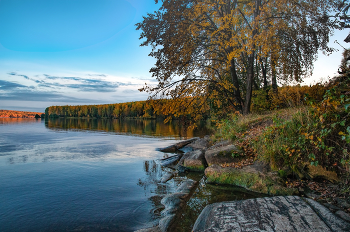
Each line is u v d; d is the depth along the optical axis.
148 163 9.41
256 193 4.86
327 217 2.62
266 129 6.91
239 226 2.51
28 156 11.16
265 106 16.91
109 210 4.43
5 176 7.27
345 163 3.98
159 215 4.14
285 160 5.45
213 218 2.82
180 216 3.92
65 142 17.50
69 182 6.55
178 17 10.31
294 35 11.09
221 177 5.77
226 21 10.34
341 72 4.78
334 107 4.02
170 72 10.70
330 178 4.61
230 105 13.84
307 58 11.84
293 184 4.88
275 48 10.21
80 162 9.63
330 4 9.73
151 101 10.70
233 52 9.84
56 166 8.80
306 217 2.62
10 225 3.86
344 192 3.87
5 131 29.47
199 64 11.44
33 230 3.68
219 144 9.01
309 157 4.61
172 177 7.00
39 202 4.93
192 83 10.94
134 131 30.08
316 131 4.55
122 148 14.10
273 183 4.93
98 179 6.88
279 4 10.59
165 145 15.62
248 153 6.93
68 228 3.72
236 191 5.08
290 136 5.66
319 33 10.92
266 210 2.88
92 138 20.75
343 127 4.21
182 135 23.28
